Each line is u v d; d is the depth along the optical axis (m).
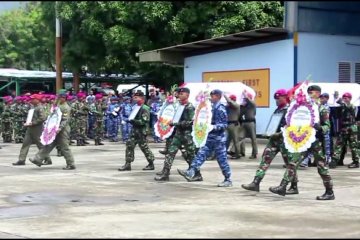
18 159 17.83
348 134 15.58
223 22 26.28
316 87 10.58
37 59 37.31
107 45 27.23
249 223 8.16
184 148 13.15
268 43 24.06
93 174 14.03
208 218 8.53
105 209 9.32
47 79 35.09
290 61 23.27
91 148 22.38
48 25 27.28
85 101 24.28
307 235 7.36
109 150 21.42
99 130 24.16
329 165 15.73
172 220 8.38
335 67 24.00
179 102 13.04
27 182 12.59
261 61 24.38
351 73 24.41
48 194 10.91
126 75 35.25
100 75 35.69
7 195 10.79
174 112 13.24
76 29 26.88
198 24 26.83
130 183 12.43
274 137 10.91
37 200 10.23
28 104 25.53
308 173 14.13
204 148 12.20
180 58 27.23
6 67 39.25
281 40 23.53
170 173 14.14
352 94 17.38
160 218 8.53
